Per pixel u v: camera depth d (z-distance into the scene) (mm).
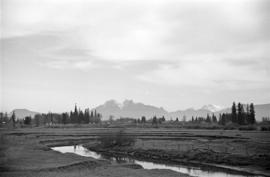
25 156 44656
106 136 77812
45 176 30344
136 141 81500
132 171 36594
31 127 170375
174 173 36656
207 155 52906
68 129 154125
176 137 98625
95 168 38594
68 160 42781
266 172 40875
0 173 30734
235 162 47188
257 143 64125
